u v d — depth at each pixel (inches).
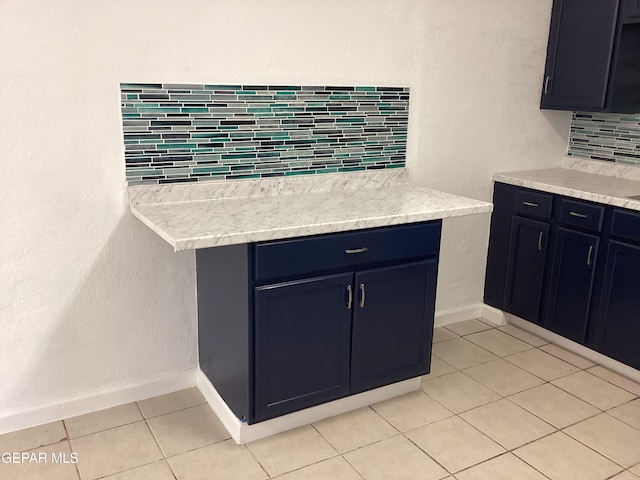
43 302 89.4
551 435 92.4
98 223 90.9
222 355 93.3
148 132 90.9
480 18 120.1
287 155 103.8
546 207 121.2
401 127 116.0
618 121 130.9
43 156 84.8
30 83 81.8
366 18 106.2
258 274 81.0
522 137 134.9
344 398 97.7
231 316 87.9
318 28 101.5
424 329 101.3
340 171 110.7
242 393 87.3
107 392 97.3
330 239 86.0
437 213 93.7
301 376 89.7
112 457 84.9
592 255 113.6
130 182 91.6
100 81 86.1
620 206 107.0
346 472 82.7
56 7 81.1
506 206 130.7
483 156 129.7
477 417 97.1
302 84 102.2
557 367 115.2
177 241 72.6
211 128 95.5
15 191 84.0
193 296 102.0
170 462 84.1
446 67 118.5
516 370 113.6
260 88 98.1
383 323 96.0
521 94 131.4
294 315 86.3
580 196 113.7
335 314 90.2
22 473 81.0
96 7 83.6
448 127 122.6
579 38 123.4
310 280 86.0
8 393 89.8
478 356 119.3
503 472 83.4
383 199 102.6
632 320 108.2
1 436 89.2
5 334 87.7
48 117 83.9
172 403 99.9
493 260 136.0
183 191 95.7
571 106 127.3
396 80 112.8
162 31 88.6
